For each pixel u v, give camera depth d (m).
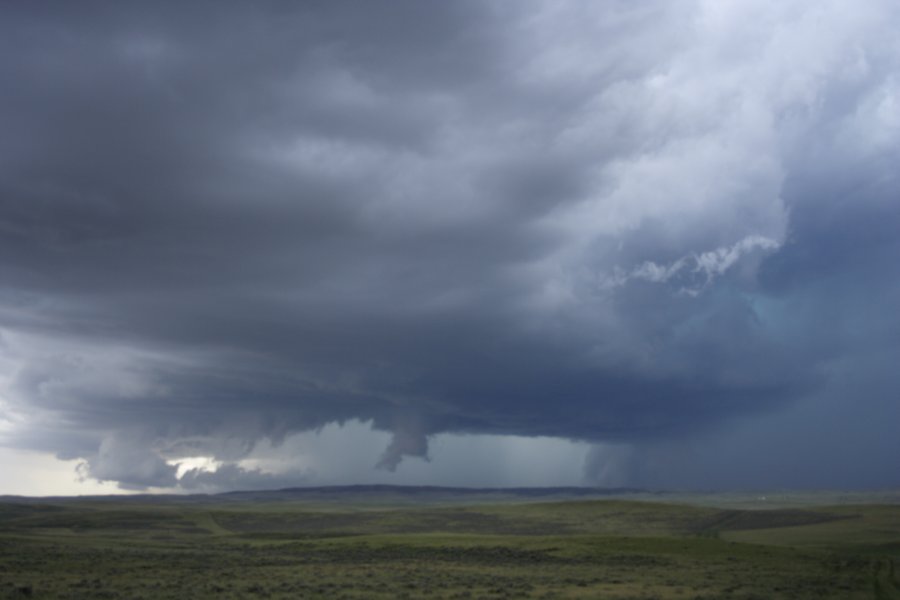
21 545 102.00
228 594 53.06
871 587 61.56
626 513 192.38
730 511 185.00
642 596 54.47
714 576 69.12
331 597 52.22
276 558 90.81
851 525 140.38
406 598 52.31
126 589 55.16
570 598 53.41
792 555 90.12
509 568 77.94
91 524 186.38
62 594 51.44
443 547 104.12
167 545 121.56
